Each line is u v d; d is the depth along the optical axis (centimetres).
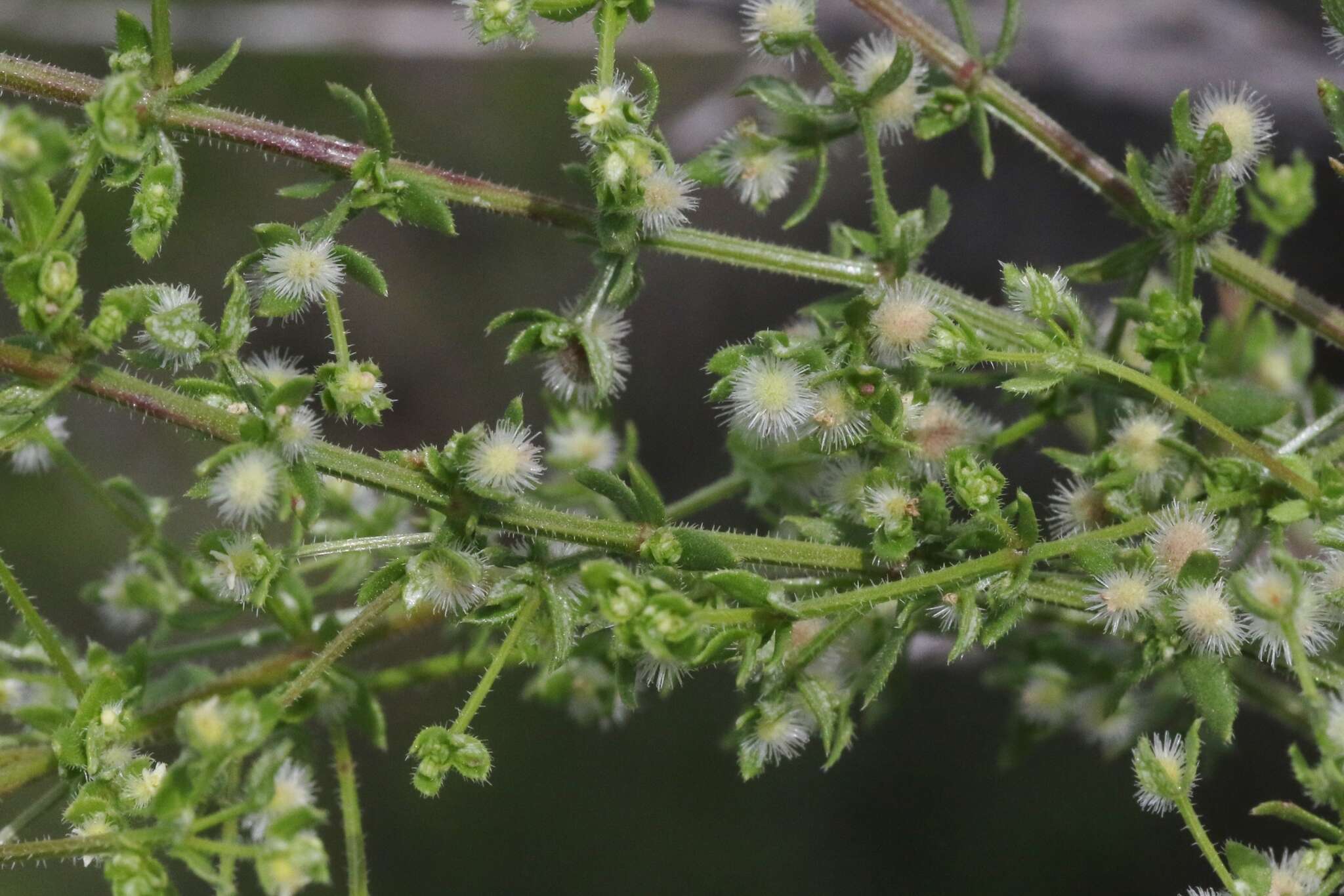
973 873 27
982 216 27
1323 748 19
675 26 27
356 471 20
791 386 20
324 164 20
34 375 19
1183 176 20
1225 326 23
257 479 19
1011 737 23
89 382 20
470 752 19
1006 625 20
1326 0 20
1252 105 20
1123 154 25
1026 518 20
